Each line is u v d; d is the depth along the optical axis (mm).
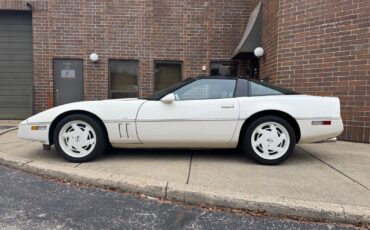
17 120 9648
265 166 4445
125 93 9656
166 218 2982
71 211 3098
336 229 2832
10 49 9703
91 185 3764
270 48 7699
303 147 5777
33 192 3566
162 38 9570
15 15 9617
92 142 4559
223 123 4500
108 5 9398
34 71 9406
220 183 3688
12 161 4465
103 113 4516
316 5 6566
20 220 2900
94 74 9492
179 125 4508
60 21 9344
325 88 6527
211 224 2875
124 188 3602
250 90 4676
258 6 8648
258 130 4508
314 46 6633
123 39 9492
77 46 9414
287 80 7043
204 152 5258
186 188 3404
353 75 6180
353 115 6230
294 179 3863
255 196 3227
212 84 4684
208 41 9664
